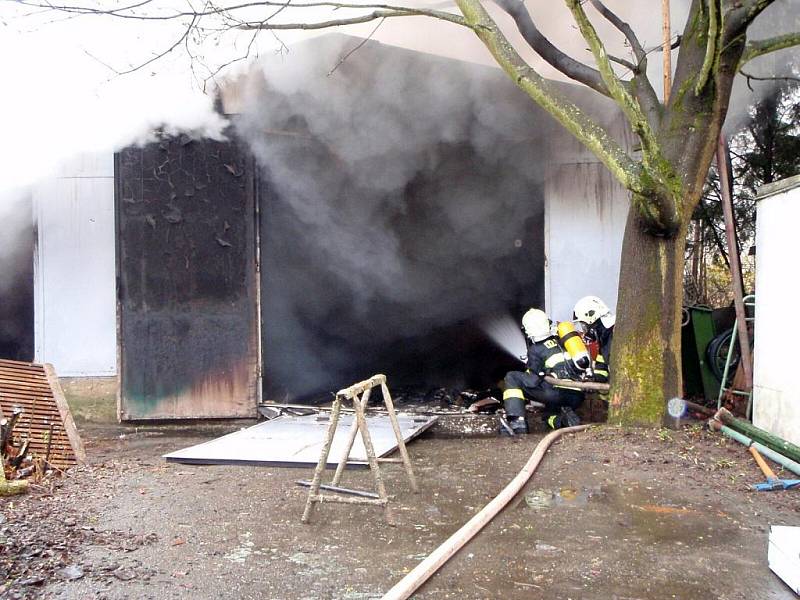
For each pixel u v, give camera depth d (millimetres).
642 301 5898
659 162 5414
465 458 5301
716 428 5730
